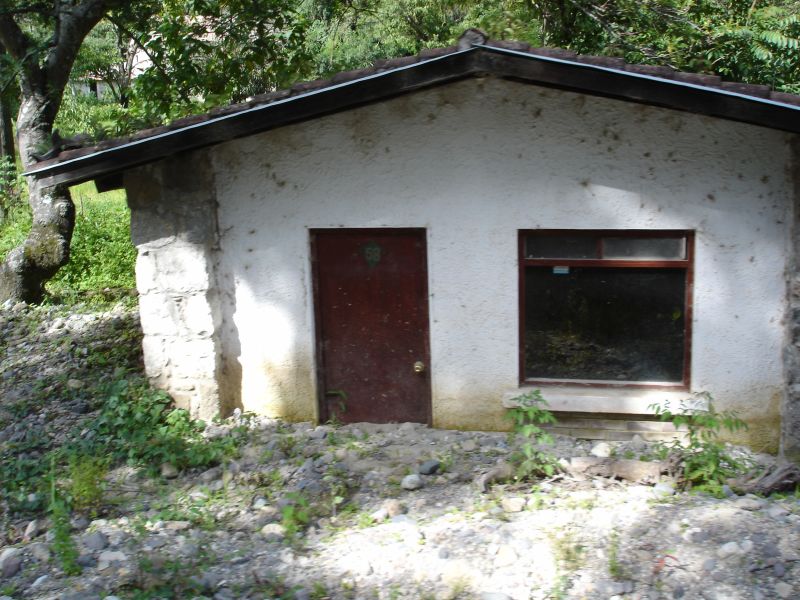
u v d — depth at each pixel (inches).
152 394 307.3
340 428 298.2
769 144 253.8
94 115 952.3
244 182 293.0
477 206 276.7
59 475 262.7
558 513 222.2
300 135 285.0
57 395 334.3
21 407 321.4
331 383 301.9
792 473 233.8
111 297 522.6
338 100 256.1
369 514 232.7
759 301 263.1
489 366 285.6
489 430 289.1
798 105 227.5
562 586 188.7
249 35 527.2
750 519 208.8
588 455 266.4
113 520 235.0
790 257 257.4
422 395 296.0
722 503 222.7
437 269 283.3
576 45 541.0
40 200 482.0
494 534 211.8
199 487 257.9
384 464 264.7
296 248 293.4
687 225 264.1
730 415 267.7
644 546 201.9
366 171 282.7
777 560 189.5
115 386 313.6
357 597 191.5
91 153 272.4
